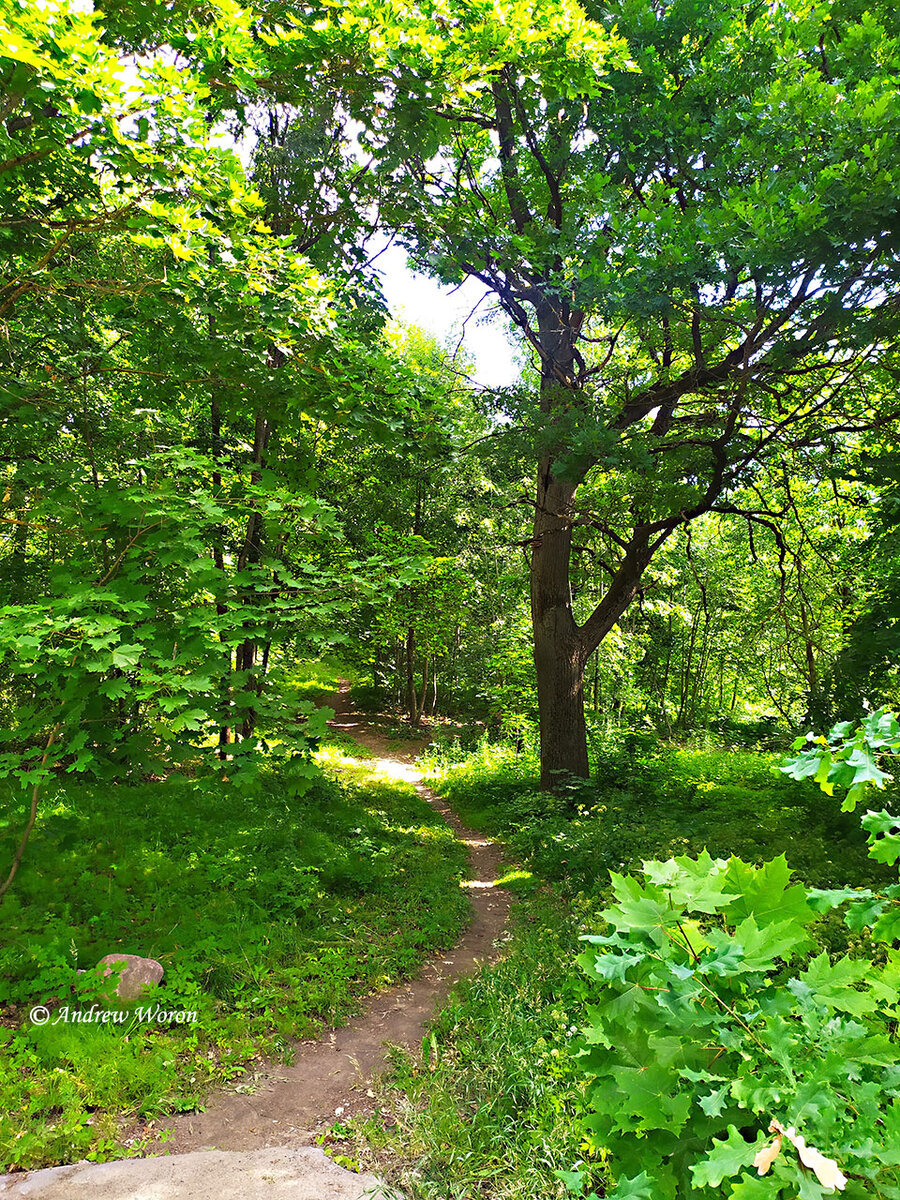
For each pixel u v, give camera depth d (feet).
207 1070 13.98
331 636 17.01
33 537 25.57
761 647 72.28
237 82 17.01
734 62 26.94
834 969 5.42
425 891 25.90
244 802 31.24
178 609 16.46
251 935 19.44
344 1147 11.96
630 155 27.37
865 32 22.24
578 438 28.17
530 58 21.95
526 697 66.28
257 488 17.19
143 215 17.35
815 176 21.11
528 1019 15.02
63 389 23.95
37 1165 11.19
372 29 18.47
